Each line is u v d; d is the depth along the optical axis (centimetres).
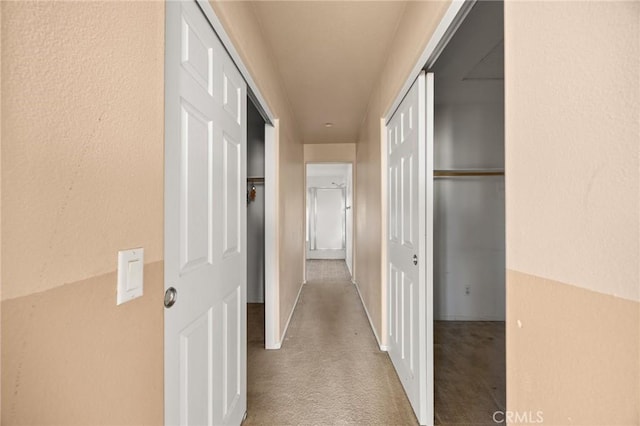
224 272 144
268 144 270
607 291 54
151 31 82
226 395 146
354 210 540
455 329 324
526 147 76
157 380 85
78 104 59
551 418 68
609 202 54
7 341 46
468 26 198
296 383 215
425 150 178
